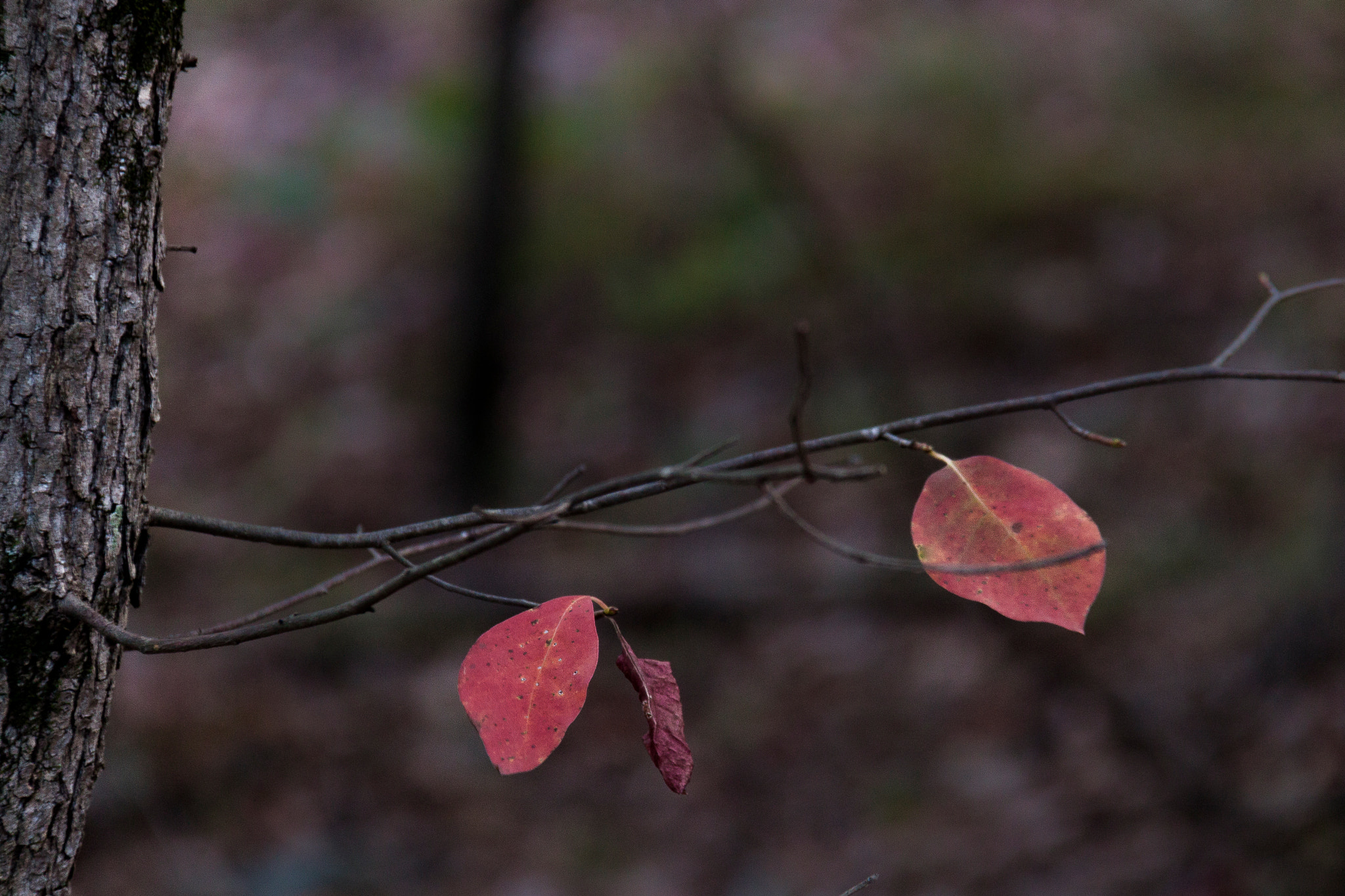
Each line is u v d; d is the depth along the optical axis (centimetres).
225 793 512
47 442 106
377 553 118
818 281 852
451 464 766
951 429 710
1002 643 545
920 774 492
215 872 464
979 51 1029
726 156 960
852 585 620
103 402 109
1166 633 510
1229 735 433
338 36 1171
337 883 470
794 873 455
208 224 1024
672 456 768
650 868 472
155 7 109
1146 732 451
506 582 646
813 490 698
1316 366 651
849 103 987
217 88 1117
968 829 448
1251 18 996
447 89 1073
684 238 931
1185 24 1005
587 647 95
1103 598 548
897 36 1056
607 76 1041
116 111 106
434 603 639
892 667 561
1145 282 780
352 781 530
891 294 820
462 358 748
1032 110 962
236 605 660
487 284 735
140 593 119
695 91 991
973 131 949
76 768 114
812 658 585
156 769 511
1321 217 786
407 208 1017
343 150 1067
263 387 898
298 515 781
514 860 484
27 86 101
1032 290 798
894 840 457
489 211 728
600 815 512
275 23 1178
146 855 468
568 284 917
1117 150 905
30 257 103
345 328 928
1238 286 749
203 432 866
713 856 479
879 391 758
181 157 1067
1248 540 553
